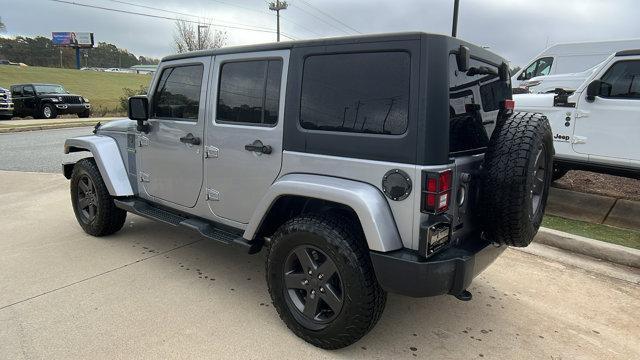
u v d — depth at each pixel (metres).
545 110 6.70
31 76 44.06
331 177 2.83
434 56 2.45
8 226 5.30
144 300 3.51
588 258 4.61
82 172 4.83
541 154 2.94
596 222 5.74
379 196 2.61
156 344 2.92
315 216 2.86
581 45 11.49
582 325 3.33
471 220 2.90
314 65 2.91
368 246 2.60
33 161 9.67
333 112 2.82
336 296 2.79
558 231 4.94
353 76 2.73
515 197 2.65
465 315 3.42
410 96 2.49
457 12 14.41
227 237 3.55
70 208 6.11
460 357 2.89
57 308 3.35
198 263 4.26
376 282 2.71
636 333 3.25
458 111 2.68
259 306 3.46
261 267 4.20
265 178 3.24
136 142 4.40
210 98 3.59
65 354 2.80
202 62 3.67
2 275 3.91
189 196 3.91
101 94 39.06
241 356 2.82
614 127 6.09
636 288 3.97
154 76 4.18
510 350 2.98
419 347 2.98
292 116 3.02
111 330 3.07
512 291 3.85
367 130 2.68
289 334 3.08
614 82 6.11
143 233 5.11
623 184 7.80
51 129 17.27
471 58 2.87
